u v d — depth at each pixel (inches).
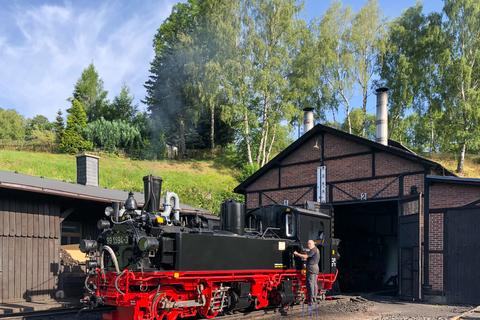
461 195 509.0
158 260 319.3
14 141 1498.5
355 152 612.1
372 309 453.4
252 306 423.8
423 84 1385.3
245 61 1295.5
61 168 1152.8
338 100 1443.2
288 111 1290.6
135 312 297.4
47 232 488.7
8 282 445.7
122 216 346.0
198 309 348.8
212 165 1512.1
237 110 1318.9
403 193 556.4
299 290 450.6
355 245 754.8
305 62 1339.8
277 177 700.7
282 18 1321.4
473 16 1298.0
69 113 1521.9
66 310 404.5
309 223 473.1
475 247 491.5
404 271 551.5
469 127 1295.5
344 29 1411.2
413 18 1437.0
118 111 1860.2
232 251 369.7
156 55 1761.8
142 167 1359.5
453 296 502.3
